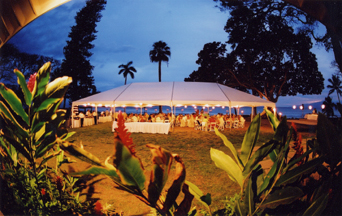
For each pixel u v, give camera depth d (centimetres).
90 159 83
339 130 138
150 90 1461
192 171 501
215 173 483
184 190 108
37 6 191
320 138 118
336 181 125
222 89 1495
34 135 177
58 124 188
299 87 2498
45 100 170
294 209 131
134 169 78
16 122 166
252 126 119
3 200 184
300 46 2212
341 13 171
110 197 343
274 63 2430
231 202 197
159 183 83
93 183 402
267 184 120
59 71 2964
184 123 1647
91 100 1409
